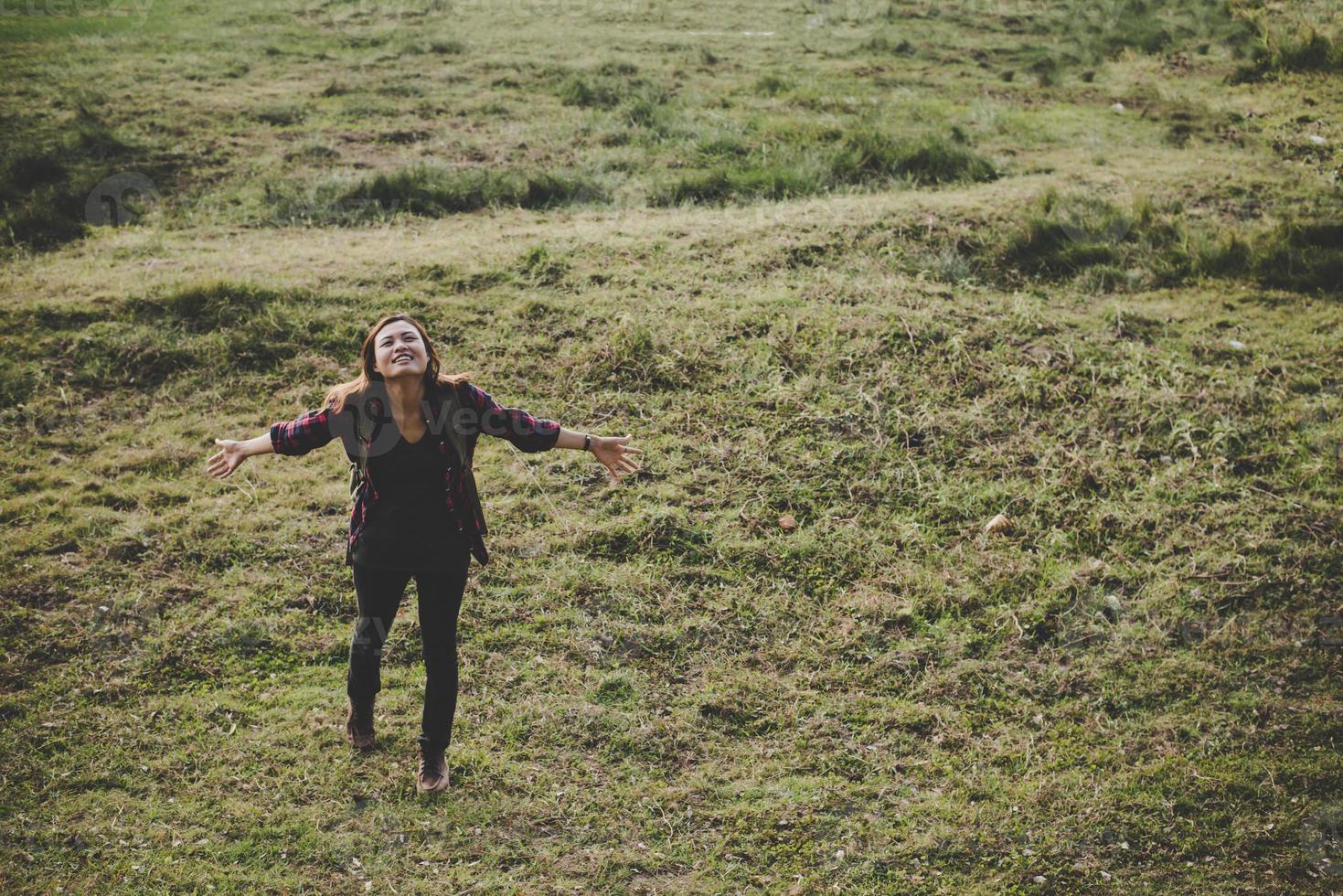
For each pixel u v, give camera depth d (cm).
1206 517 636
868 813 451
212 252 909
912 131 1247
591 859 422
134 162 1125
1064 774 472
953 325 793
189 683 500
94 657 510
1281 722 505
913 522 627
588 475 653
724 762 474
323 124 1271
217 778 448
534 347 763
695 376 740
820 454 675
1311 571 601
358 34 1683
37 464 645
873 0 1953
